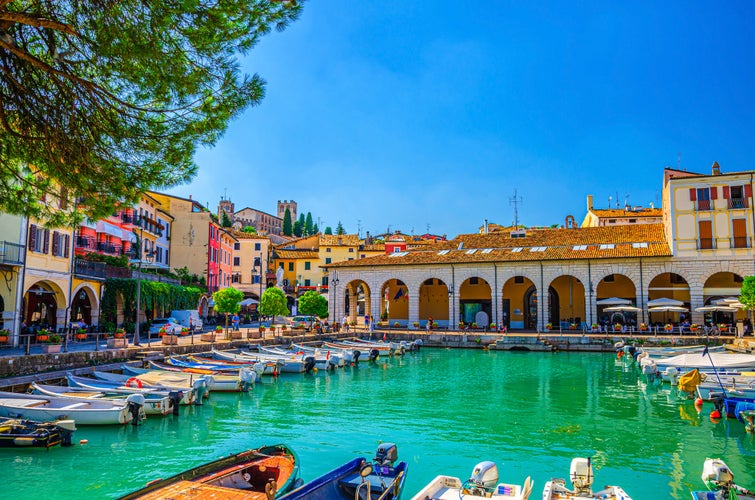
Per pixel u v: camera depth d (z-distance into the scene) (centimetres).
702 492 968
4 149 973
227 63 895
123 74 872
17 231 2720
